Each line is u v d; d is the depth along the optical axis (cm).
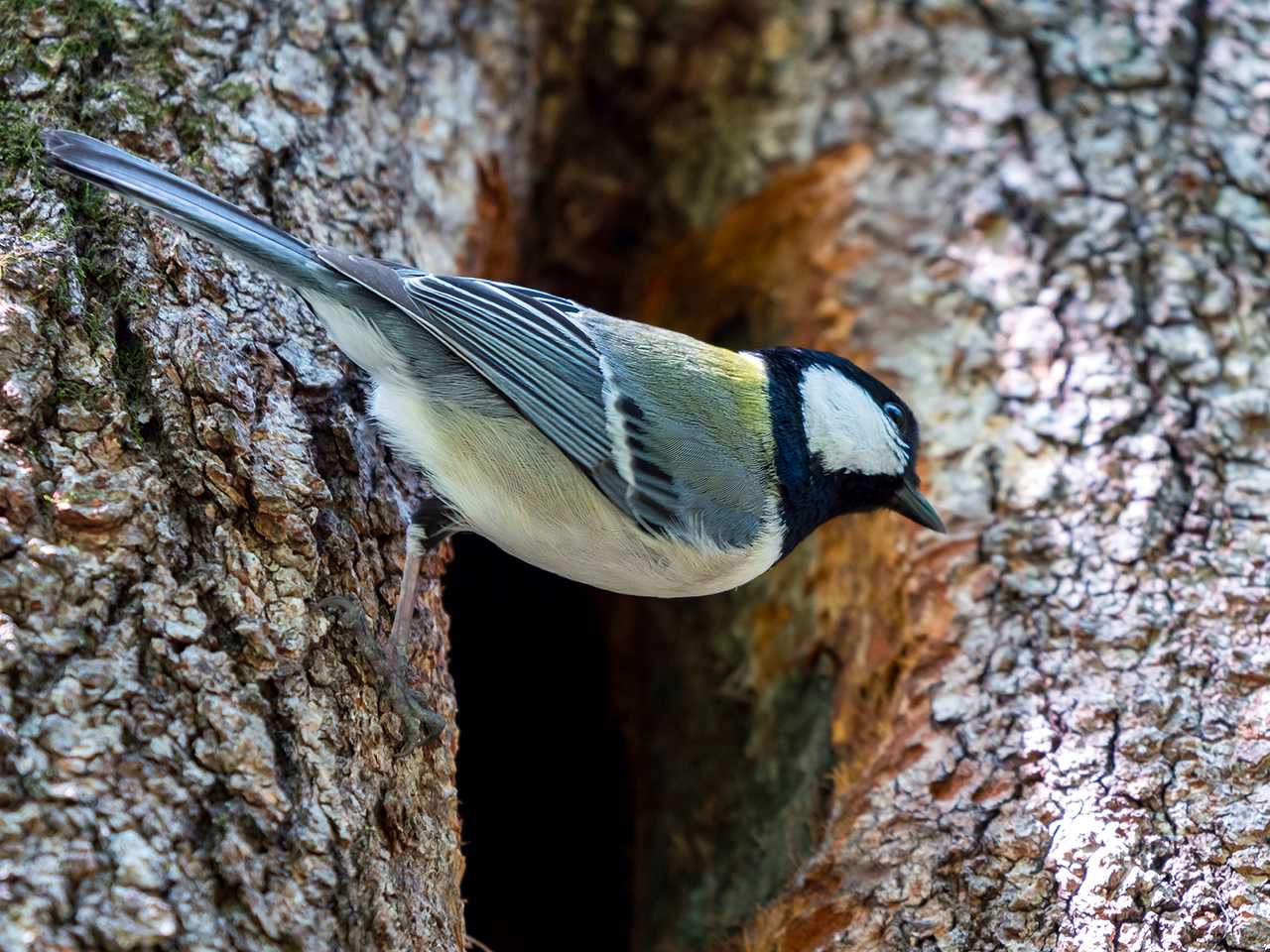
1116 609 425
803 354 415
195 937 285
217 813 304
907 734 424
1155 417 463
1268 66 540
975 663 429
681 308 638
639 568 379
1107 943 360
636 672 617
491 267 577
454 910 356
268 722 320
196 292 373
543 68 620
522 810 599
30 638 300
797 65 609
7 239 345
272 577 340
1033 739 406
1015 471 467
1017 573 443
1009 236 526
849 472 414
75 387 331
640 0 620
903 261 543
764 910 431
